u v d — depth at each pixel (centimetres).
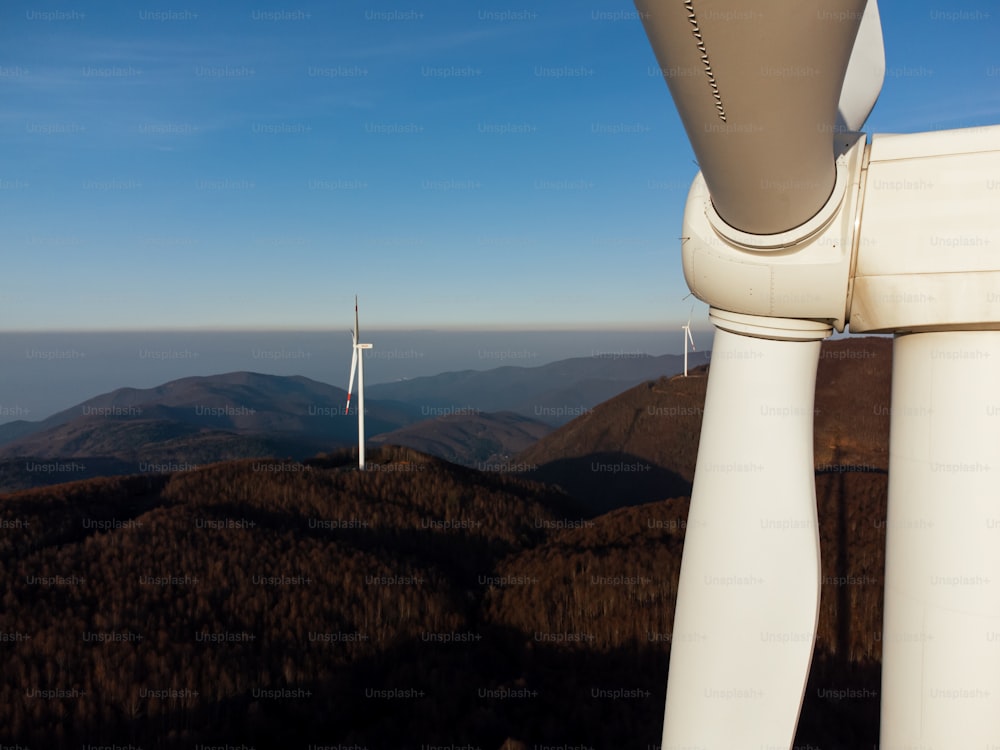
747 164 344
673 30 256
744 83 274
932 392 446
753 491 495
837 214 427
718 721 512
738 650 504
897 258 420
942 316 416
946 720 449
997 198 405
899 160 420
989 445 430
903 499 466
